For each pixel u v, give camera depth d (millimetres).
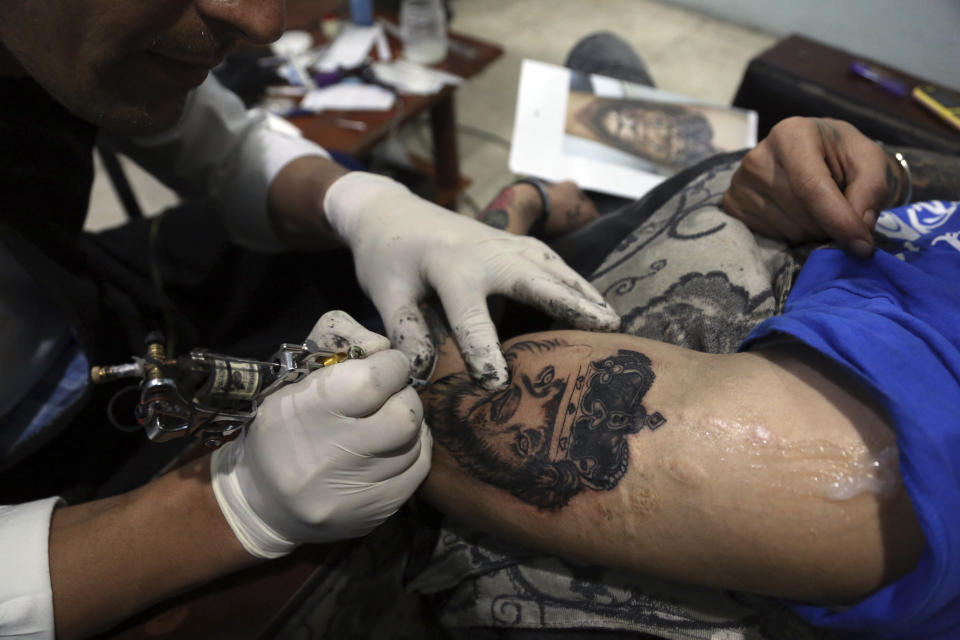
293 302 1076
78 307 825
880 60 1832
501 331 868
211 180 1113
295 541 600
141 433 894
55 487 834
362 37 2006
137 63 595
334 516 571
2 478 810
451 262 756
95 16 515
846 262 598
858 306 527
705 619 546
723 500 465
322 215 986
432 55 1940
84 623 544
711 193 797
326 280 1091
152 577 560
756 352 537
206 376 515
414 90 1838
